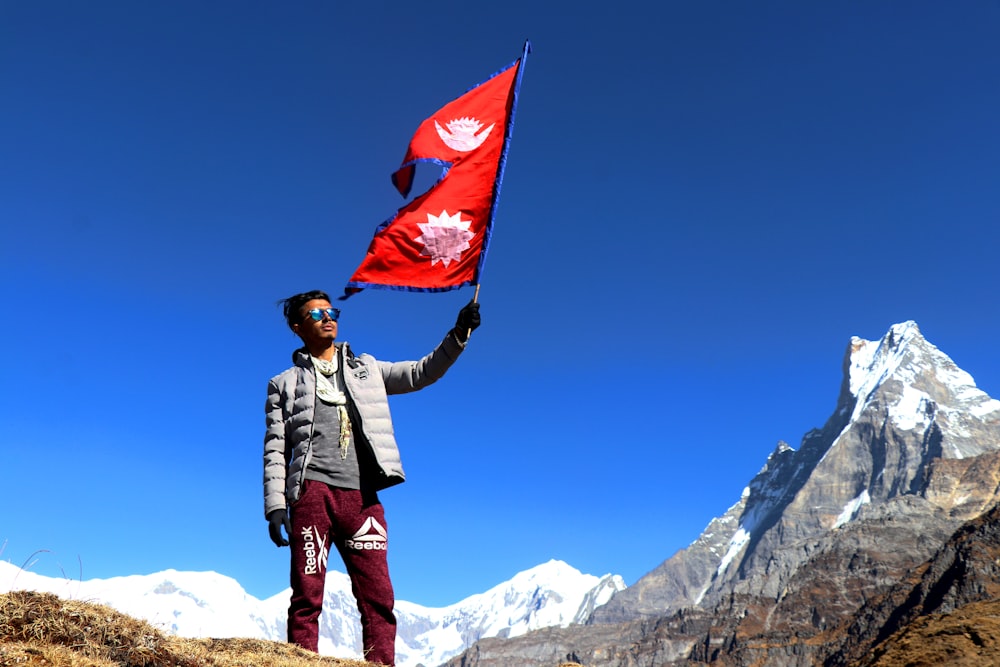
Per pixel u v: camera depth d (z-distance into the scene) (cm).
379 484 794
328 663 680
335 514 770
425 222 905
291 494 770
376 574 771
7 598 557
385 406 812
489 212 916
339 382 811
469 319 815
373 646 753
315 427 786
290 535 764
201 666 582
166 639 601
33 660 503
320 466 777
